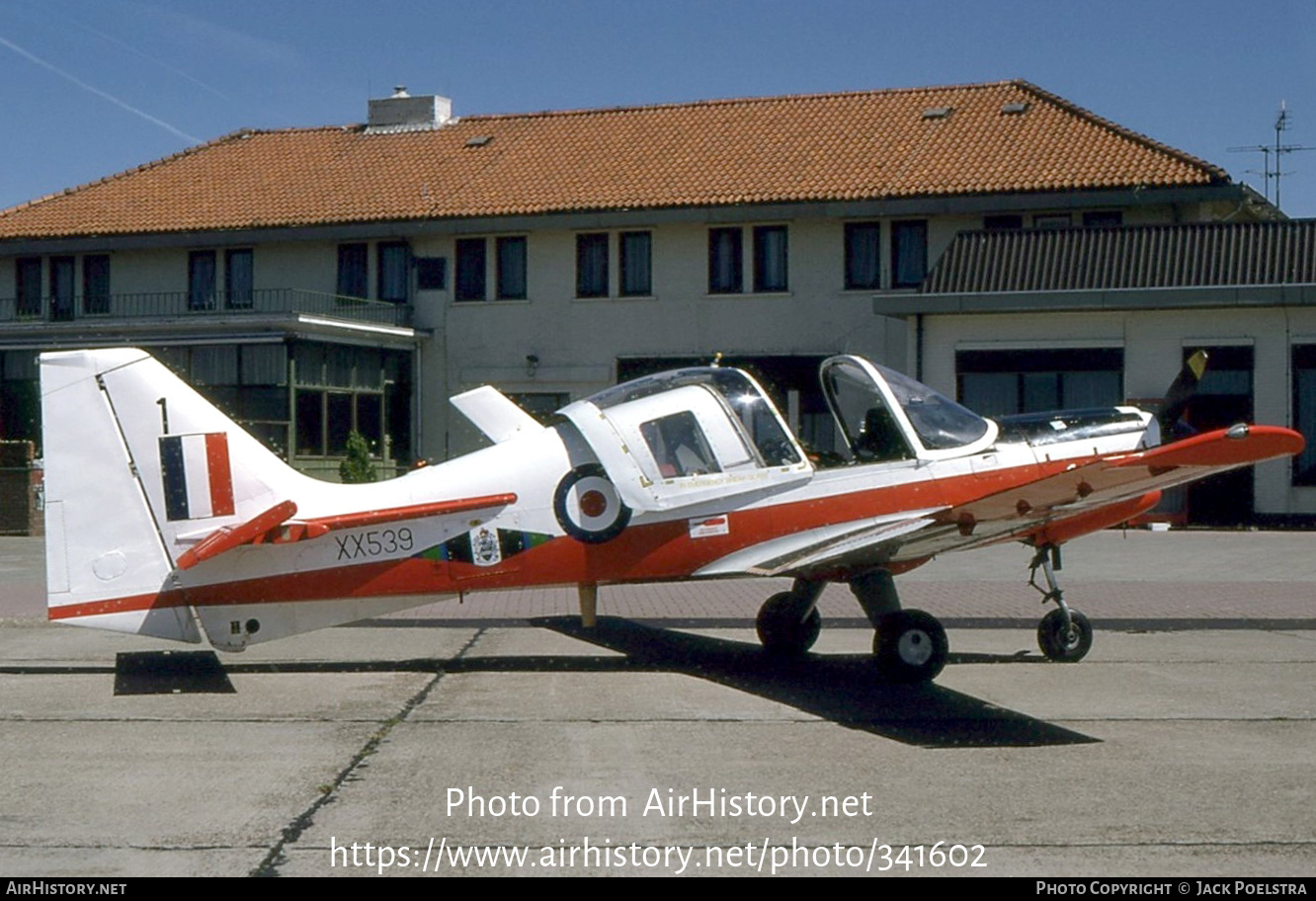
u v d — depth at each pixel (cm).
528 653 1022
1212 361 2238
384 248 2956
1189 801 596
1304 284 2145
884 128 2886
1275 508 2222
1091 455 957
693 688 873
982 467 945
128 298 3080
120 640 1087
